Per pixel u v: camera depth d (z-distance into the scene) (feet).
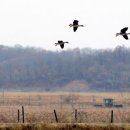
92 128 167.22
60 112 230.07
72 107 282.15
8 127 167.53
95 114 230.07
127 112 236.63
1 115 225.97
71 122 190.49
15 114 229.66
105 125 169.37
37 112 233.55
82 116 222.69
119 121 210.79
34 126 168.45
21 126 168.25
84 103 363.15
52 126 168.04
